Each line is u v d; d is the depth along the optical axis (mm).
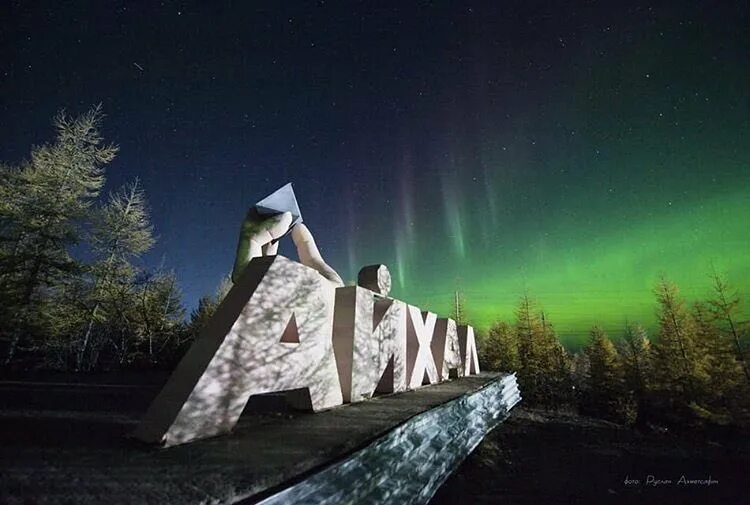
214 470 2428
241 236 6441
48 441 3076
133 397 6133
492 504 10297
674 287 24734
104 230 21781
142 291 23656
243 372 3713
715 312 23172
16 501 1838
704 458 16234
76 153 19109
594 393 27203
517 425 18422
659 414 24406
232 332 3637
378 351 6789
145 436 3105
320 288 5176
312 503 2514
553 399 27594
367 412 4918
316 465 2777
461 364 13336
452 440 6000
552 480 12508
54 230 17250
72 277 17594
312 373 4848
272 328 4133
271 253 6668
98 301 20234
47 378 10875
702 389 22156
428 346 9953
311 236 7336
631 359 28422
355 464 3139
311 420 4312
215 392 3410
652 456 16125
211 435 3330
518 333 30281
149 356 21250
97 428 3635
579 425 19875
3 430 3438
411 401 6180
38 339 17297
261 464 2574
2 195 17562
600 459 15086
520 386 27719
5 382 9180
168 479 2234
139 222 23094
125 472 2342
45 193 17562
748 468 15102
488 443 15031
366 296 6281
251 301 3887
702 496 12633
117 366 19891
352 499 2996
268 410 4965
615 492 12203
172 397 3275
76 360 21516
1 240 16656
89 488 2055
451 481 11219
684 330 23750
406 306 8617
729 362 22062
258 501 2113
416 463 4527
